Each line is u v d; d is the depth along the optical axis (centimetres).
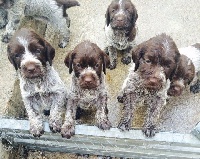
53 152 86
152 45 74
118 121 88
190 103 90
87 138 78
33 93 80
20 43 73
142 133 76
